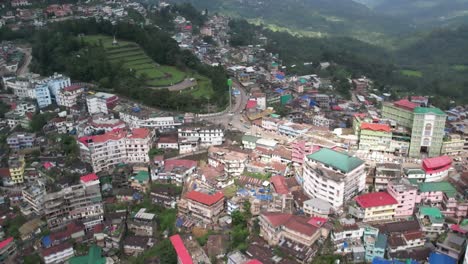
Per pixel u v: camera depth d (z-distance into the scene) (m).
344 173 167.75
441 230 156.12
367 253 146.75
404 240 148.25
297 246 146.38
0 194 195.50
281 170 198.62
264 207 168.88
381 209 160.25
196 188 189.38
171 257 157.75
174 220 180.50
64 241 170.12
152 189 193.88
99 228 176.12
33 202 184.25
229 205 175.12
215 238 159.88
